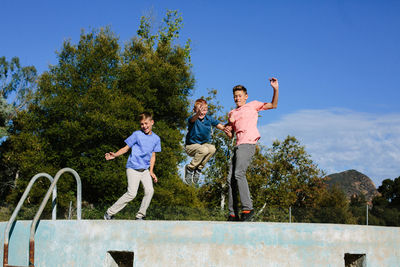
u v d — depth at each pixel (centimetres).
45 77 2364
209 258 357
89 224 383
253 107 477
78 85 2320
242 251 356
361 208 1744
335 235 374
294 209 1742
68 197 2133
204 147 541
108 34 2494
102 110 2228
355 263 400
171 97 2580
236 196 468
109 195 2230
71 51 2428
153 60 2616
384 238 397
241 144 454
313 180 3197
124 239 372
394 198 6141
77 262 379
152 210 1909
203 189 2769
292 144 3078
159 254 363
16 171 3008
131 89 2480
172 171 2427
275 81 471
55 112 2252
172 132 2431
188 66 2733
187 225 363
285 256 359
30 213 1511
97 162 2220
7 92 3728
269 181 2894
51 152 2330
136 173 484
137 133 496
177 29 3178
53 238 391
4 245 397
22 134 2331
